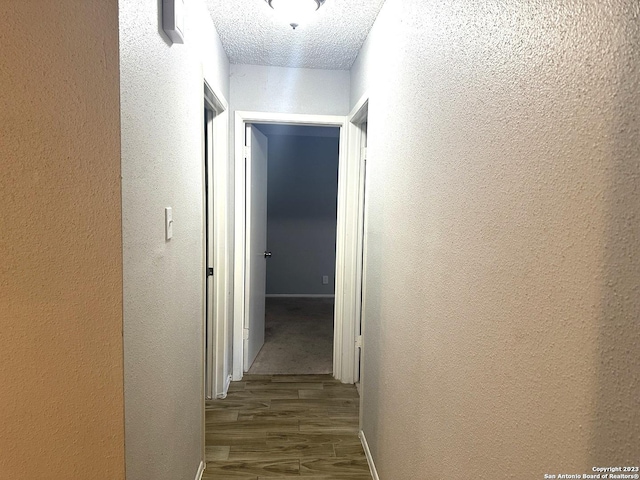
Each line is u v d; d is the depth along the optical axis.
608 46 0.56
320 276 5.77
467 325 1.00
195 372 1.92
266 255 3.73
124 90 0.99
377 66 2.05
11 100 0.96
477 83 0.95
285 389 3.02
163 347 1.37
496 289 0.86
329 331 4.34
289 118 2.93
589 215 0.59
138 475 1.16
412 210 1.44
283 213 5.67
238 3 1.98
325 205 5.68
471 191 0.98
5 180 0.97
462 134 1.03
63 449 1.04
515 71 0.79
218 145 2.69
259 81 2.90
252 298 3.33
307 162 5.61
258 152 3.37
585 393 0.60
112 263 1.00
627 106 0.53
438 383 1.19
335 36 2.35
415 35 1.42
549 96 0.69
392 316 1.72
